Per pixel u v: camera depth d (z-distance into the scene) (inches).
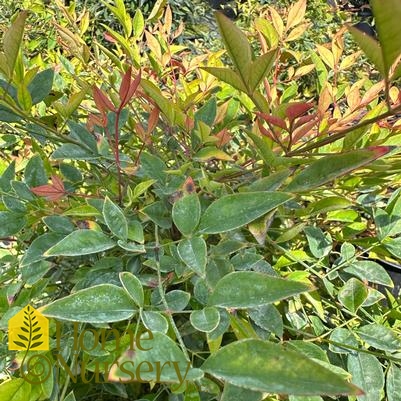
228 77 23.4
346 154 24.4
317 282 36.8
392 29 15.8
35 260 27.5
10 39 23.5
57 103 30.6
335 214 35.2
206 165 37.5
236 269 27.5
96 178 35.5
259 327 28.5
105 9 121.6
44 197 29.0
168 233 31.8
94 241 24.6
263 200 22.9
